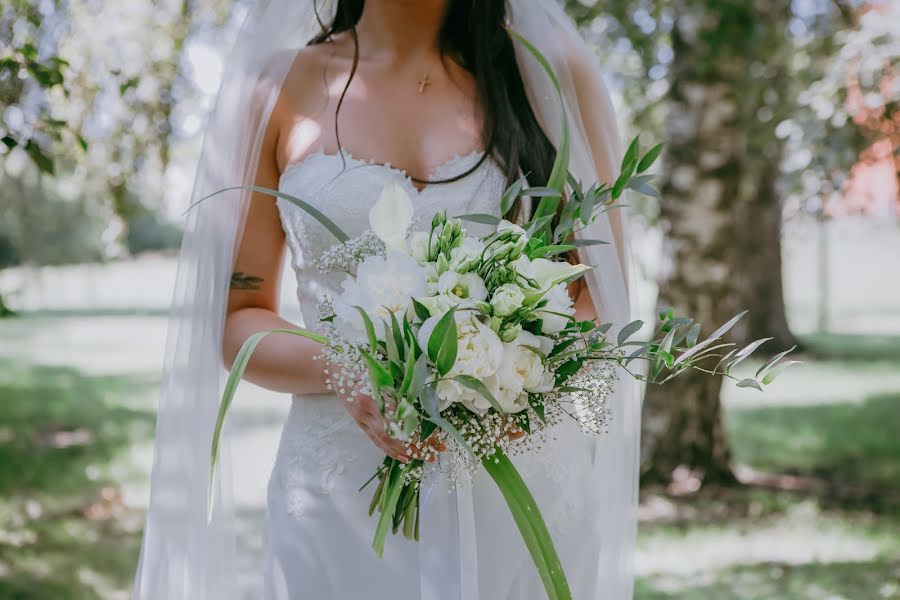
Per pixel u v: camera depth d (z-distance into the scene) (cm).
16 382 1305
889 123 625
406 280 151
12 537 571
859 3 640
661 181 640
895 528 591
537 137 206
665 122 638
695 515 611
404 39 212
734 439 888
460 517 182
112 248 655
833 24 657
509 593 194
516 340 151
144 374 1405
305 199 199
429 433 151
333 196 196
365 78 211
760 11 595
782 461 784
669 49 682
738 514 614
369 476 193
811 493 673
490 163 204
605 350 163
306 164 203
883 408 1066
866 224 1537
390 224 160
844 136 643
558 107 211
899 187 667
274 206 209
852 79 635
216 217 203
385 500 168
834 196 713
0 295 388
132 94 548
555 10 220
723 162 622
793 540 564
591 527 202
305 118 209
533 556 161
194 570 197
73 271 3941
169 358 202
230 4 572
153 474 200
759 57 631
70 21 482
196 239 202
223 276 201
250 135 207
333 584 193
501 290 151
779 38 640
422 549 188
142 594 198
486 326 150
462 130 205
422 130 205
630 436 213
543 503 194
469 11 209
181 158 601
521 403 154
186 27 575
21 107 317
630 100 796
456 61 213
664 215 637
